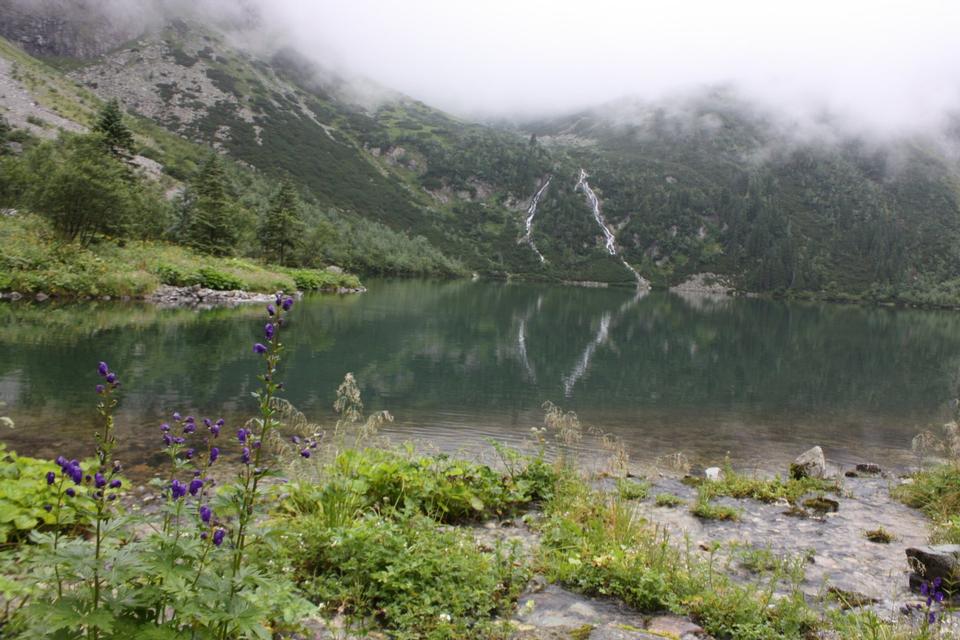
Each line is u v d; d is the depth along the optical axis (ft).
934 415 60.23
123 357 57.77
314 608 12.74
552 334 116.88
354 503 21.04
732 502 30.63
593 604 16.96
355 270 335.06
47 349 58.44
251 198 297.53
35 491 16.79
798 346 125.90
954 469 33.27
